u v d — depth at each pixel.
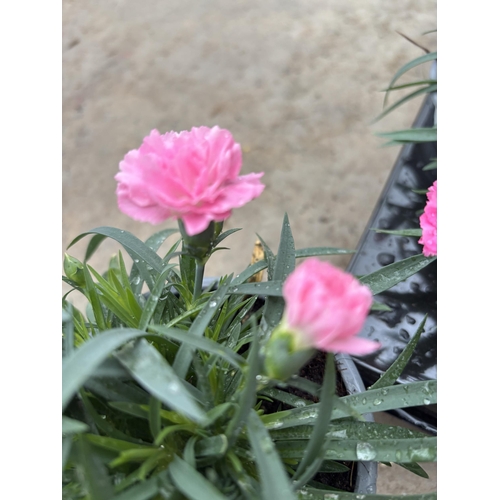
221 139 0.18
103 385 0.17
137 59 0.65
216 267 0.50
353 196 0.54
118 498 0.16
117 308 0.22
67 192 0.56
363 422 0.20
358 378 0.25
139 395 0.18
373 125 0.58
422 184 0.38
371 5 0.67
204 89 0.62
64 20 0.69
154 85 0.63
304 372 0.26
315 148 0.57
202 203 0.18
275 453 0.16
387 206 0.38
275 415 0.20
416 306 0.33
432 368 0.30
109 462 0.17
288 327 0.16
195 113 0.60
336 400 0.18
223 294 0.20
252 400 0.16
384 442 0.18
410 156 0.40
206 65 0.64
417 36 0.63
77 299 0.48
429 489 0.35
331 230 0.52
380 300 0.33
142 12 0.70
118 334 0.16
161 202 0.17
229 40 0.66
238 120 0.59
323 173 0.55
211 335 0.22
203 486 0.16
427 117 0.40
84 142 0.59
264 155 0.57
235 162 0.18
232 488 0.18
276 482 0.15
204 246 0.20
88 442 0.16
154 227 0.53
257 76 0.63
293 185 0.55
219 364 0.21
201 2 0.70
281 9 0.68
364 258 0.36
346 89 0.61
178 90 0.62
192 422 0.18
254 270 0.23
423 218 0.26
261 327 0.20
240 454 0.19
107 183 0.56
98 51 0.66
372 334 0.32
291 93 0.61
